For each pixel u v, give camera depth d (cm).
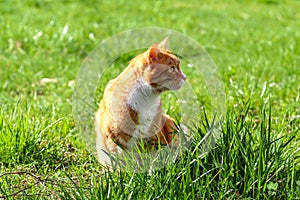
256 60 851
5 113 565
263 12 1338
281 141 461
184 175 407
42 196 415
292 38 1044
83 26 1061
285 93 676
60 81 740
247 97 622
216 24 1175
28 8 1236
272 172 415
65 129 545
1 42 916
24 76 759
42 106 607
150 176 405
